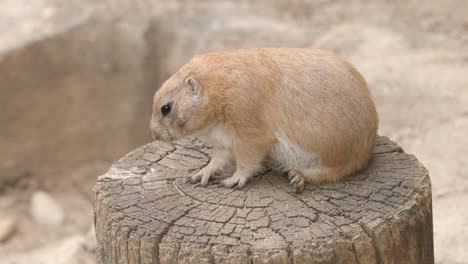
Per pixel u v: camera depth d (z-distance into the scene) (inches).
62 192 550.9
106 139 585.9
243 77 212.4
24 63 539.8
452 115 466.3
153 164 245.1
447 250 325.1
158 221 200.8
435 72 514.3
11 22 578.2
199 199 215.3
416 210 204.2
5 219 501.7
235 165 241.0
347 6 634.2
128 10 600.4
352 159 221.3
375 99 497.4
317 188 219.3
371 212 200.4
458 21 589.9
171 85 219.3
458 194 383.6
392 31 585.9
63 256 415.5
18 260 440.5
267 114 212.5
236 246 185.5
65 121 565.9
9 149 550.3
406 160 237.8
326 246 184.2
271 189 221.0
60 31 555.2
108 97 577.9
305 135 212.5
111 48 572.4
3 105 538.9
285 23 611.8
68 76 559.5
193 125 218.4
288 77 213.8
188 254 185.8
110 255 206.2
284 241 186.9
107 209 210.4
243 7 638.5
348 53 556.1
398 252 197.3
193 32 587.5
